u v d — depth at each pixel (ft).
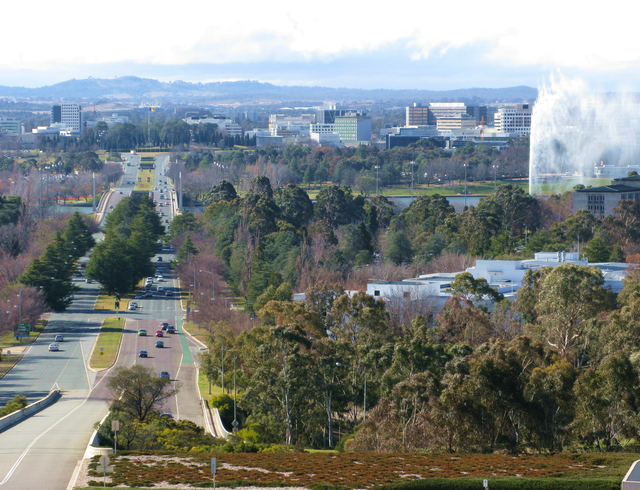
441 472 312.91
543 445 379.96
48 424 424.05
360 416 485.56
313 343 487.61
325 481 302.04
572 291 533.55
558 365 393.91
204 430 429.79
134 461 329.93
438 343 485.56
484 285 589.73
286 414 438.40
